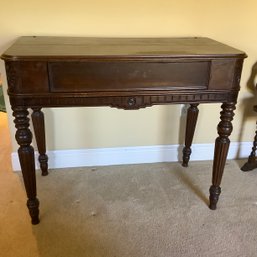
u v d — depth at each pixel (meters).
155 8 1.49
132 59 1.06
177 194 1.52
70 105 1.12
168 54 1.09
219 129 1.26
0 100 2.66
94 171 1.72
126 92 1.12
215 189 1.37
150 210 1.40
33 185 1.22
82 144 1.72
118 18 1.49
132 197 1.49
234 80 1.16
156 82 1.12
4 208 1.40
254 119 1.80
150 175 1.69
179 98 1.16
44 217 1.34
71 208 1.41
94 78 1.08
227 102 1.20
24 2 1.40
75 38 1.42
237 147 1.86
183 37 1.55
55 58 1.02
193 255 1.15
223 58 1.11
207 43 1.36
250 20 1.57
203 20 1.54
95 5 1.45
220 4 1.52
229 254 1.16
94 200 1.47
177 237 1.24
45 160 1.63
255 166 1.73
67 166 1.75
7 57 1.00
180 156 1.83
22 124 1.11
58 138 1.69
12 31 1.44
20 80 1.04
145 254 1.15
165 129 1.75
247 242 1.22
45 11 1.43
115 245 1.20
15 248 1.17
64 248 1.18
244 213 1.39
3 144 2.00
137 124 1.72
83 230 1.27
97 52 1.10
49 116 1.63
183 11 1.51
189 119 1.63
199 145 1.82
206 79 1.14
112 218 1.34
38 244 1.19
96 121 1.68
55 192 1.52
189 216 1.36
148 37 1.53
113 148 1.76
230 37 1.59
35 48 1.14
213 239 1.23
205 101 1.19
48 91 1.07
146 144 1.78
